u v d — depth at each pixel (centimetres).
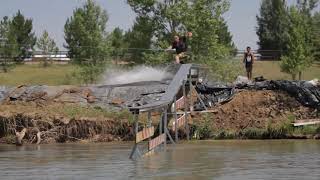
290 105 3344
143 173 1839
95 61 4984
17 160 2242
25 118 3039
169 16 4791
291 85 3422
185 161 2141
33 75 5856
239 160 2161
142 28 4972
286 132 3091
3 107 3209
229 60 4731
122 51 5272
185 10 4769
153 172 1862
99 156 2339
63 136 3002
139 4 4909
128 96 3378
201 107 3300
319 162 2088
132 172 1866
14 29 7419
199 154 2372
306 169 1911
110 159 2233
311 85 3409
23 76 5809
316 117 3278
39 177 1792
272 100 3378
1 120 3042
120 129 3053
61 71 6184
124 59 5084
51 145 2841
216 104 3369
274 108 3328
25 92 3391
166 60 4694
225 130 3128
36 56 7094
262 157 2252
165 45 4769
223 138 3088
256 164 2045
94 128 3041
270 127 3098
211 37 4750
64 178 1762
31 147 2756
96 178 1752
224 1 4797
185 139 3041
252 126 3184
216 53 4719
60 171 1919
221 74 4600
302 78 6084
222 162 2106
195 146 2702
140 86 3441
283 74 6253
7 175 1842
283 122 3164
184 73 2975
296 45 5522
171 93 2738
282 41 8494
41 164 2112
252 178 1725
